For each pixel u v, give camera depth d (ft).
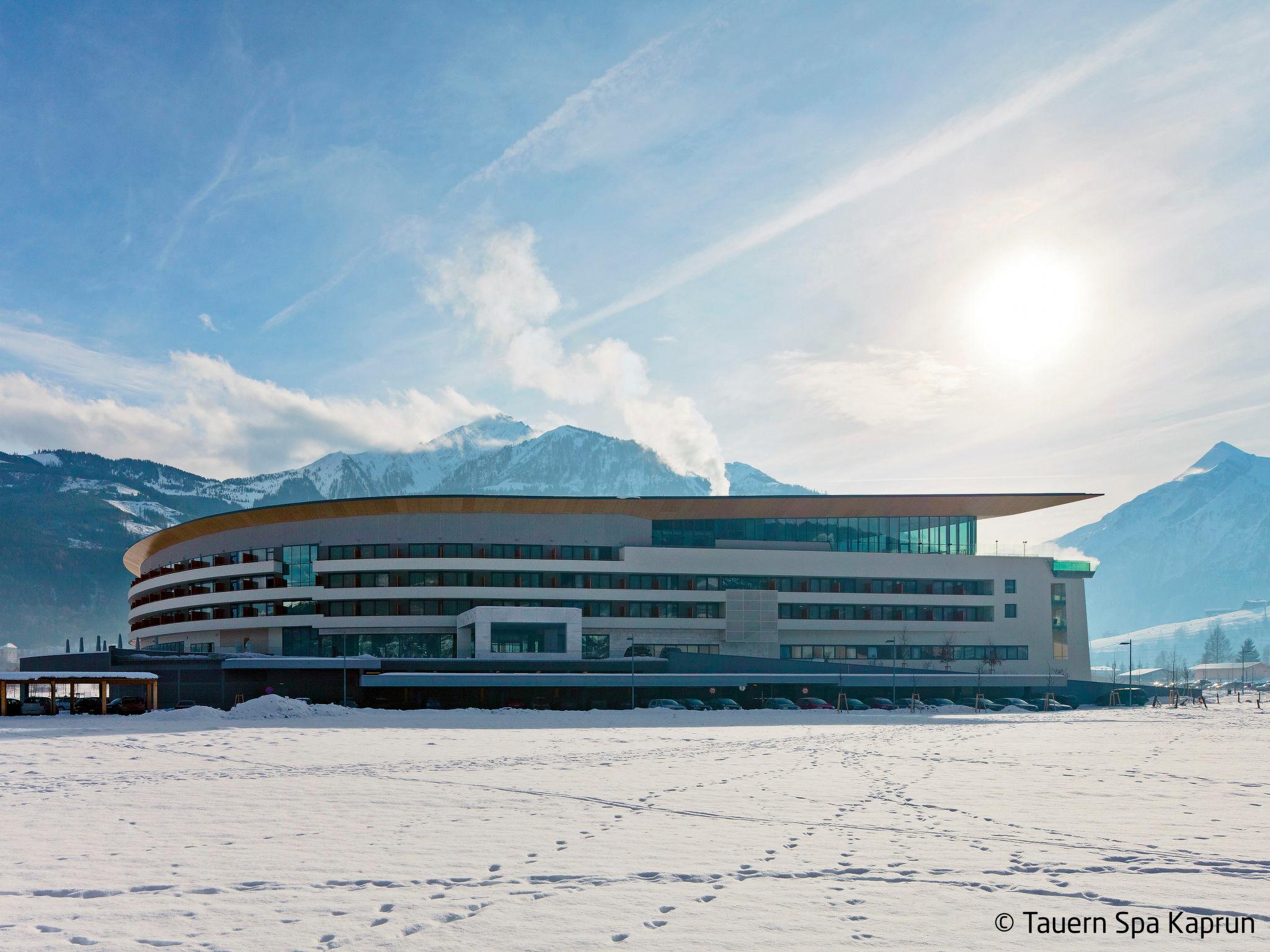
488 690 306.14
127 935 45.37
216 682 326.24
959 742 166.40
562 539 391.24
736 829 73.77
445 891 53.98
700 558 393.09
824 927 47.03
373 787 99.86
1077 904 51.34
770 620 390.01
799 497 407.03
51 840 68.74
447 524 385.09
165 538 449.89
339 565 376.48
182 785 100.89
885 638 403.54
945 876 57.67
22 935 45.21
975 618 414.00
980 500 419.95
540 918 48.49
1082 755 140.15
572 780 106.32
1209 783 104.53
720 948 43.75
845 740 169.07
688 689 318.24
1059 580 424.46
